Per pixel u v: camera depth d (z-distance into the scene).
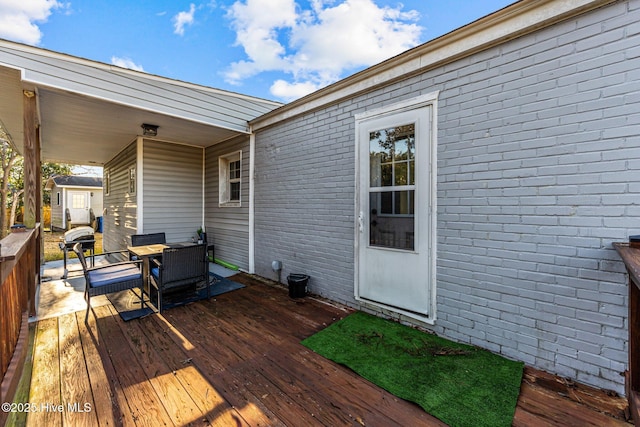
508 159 2.27
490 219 2.37
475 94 2.44
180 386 1.99
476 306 2.46
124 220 6.40
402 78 2.94
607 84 1.87
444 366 2.20
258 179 4.97
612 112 1.86
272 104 5.39
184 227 6.07
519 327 2.25
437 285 2.71
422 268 2.81
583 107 1.96
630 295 1.63
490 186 2.37
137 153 5.42
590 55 1.93
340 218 3.61
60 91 3.30
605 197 1.89
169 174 5.83
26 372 2.13
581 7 1.93
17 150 6.78
